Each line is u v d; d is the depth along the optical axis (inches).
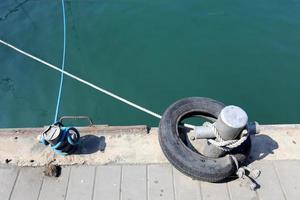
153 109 219.6
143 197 136.3
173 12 287.7
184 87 232.2
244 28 271.4
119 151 150.3
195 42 262.1
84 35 268.2
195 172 137.6
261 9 287.6
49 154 149.4
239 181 141.1
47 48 258.2
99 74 240.7
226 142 129.6
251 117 214.4
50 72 241.8
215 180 138.9
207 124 135.5
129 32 271.6
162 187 139.1
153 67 245.6
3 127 211.3
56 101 225.5
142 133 157.1
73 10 289.1
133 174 143.0
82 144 152.3
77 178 142.1
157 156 148.7
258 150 150.9
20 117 216.5
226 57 250.8
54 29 272.5
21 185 140.6
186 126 155.3
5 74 239.8
